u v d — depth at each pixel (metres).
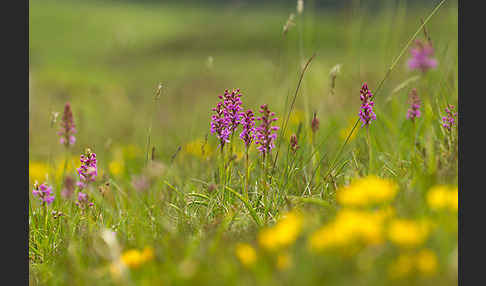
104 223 6.32
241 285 3.61
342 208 4.86
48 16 108.44
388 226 3.94
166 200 6.77
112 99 19.09
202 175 7.70
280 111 9.30
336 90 10.12
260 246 4.15
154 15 116.31
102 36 90.38
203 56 53.72
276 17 75.69
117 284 4.15
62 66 56.84
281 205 5.77
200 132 10.45
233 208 5.73
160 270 4.25
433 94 6.73
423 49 4.43
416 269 3.30
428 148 5.17
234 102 5.99
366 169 6.32
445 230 3.74
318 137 7.59
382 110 7.64
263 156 6.06
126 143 12.72
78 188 6.62
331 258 3.56
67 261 5.18
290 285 3.42
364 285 3.28
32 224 6.41
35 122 18.12
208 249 4.38
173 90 23.94
